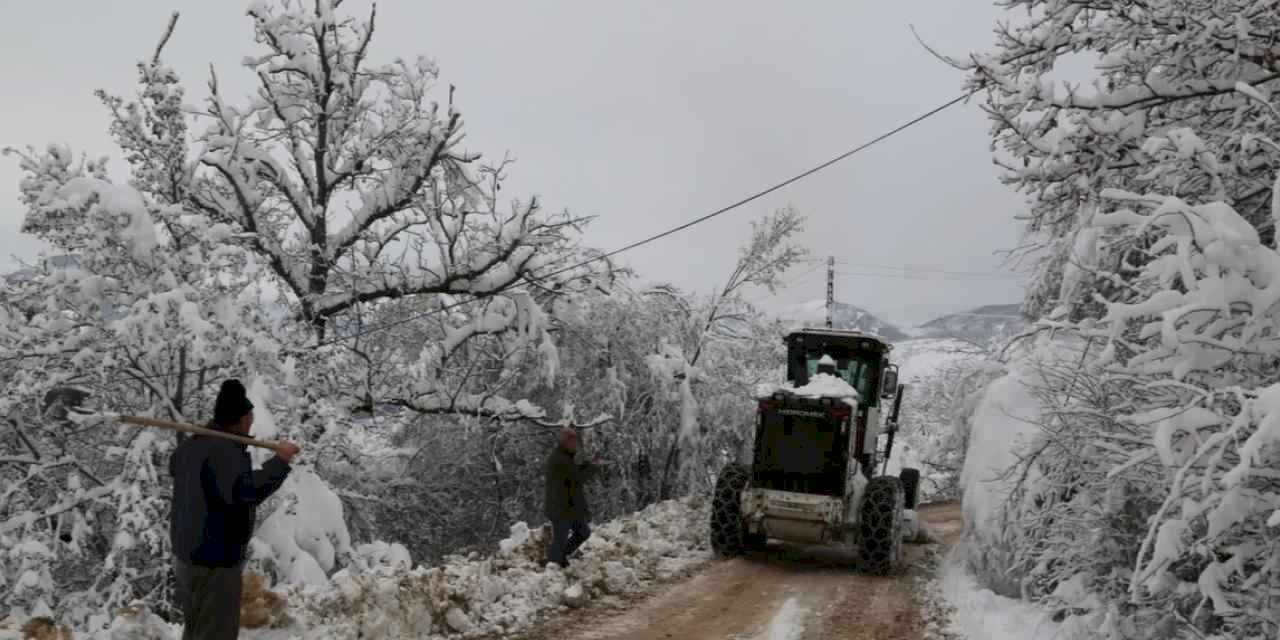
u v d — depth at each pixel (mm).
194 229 12711
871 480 12562
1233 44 7625
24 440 12648
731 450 22312
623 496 22062
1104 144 8000
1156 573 5246
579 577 9852
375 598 7098
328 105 17766
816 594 10375
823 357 13445
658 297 21656
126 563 11055
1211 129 8094
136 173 14711
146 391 13008
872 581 11430
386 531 20516
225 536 4605
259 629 6094
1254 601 5449
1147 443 5887
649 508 15922
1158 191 7492
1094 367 6766
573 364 20734
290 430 12359
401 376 18469
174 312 11797
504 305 18984
